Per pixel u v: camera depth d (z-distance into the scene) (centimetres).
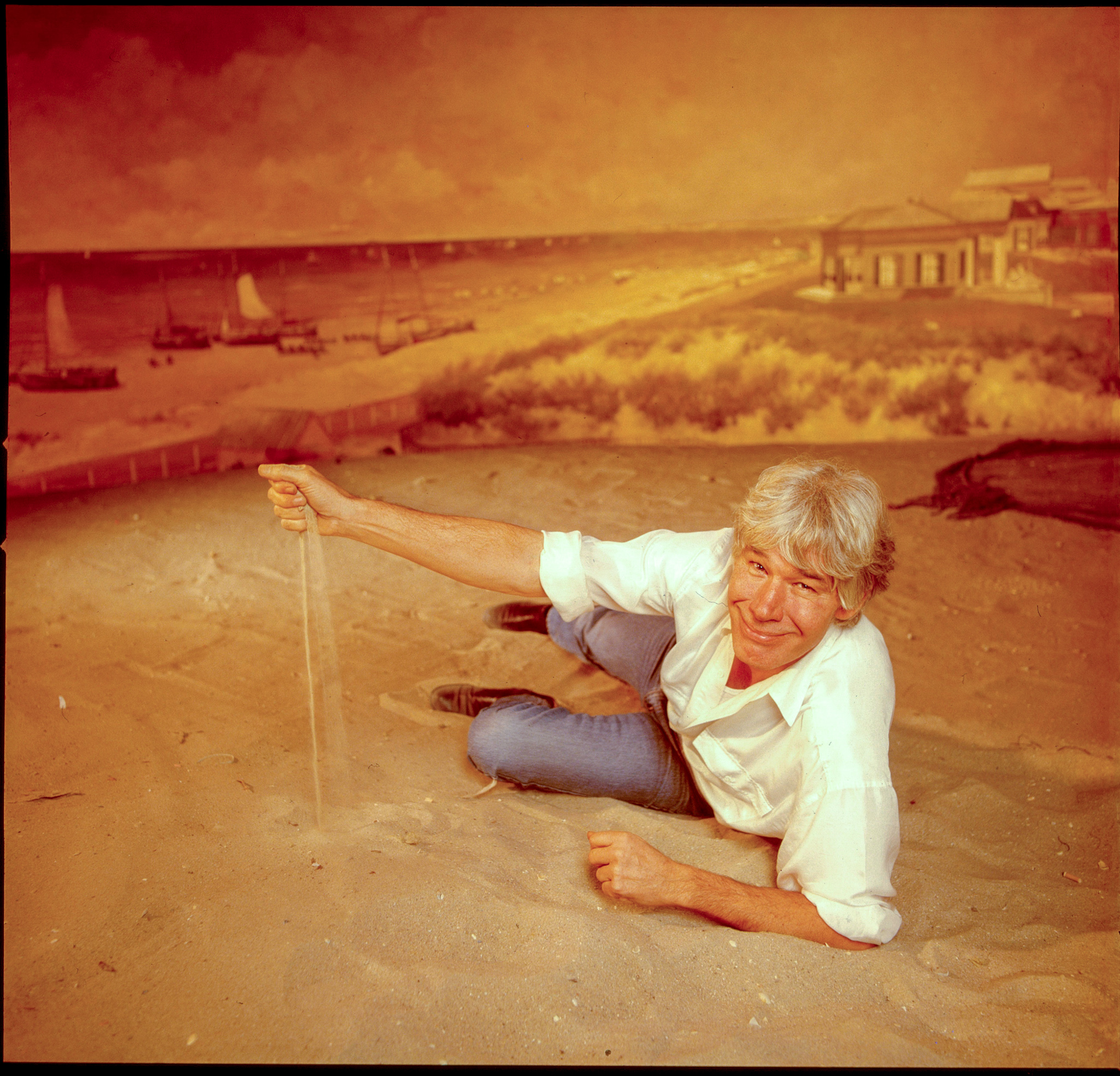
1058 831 227
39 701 279
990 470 536
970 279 667
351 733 262
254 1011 158
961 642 338
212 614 355
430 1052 151
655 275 707
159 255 661
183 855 198
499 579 206
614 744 222
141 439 662
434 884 188
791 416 697
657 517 467
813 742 177
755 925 180
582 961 169
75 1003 160
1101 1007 167
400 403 707
